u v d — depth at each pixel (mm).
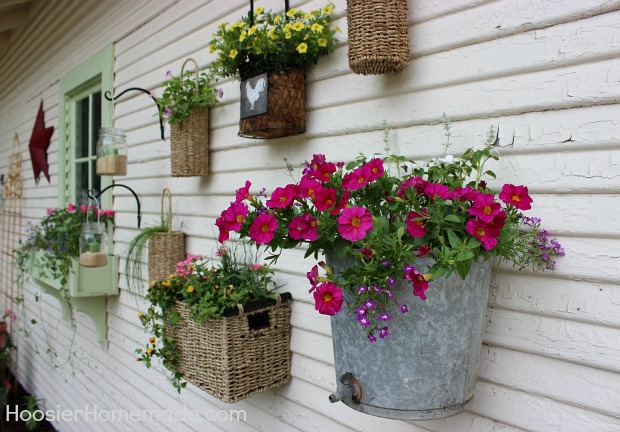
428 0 1374
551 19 1152
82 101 3855
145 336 2834
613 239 1075
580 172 1114
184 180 2412
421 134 1406
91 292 3006
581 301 1118
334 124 1639
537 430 1189
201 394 2373
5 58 5629
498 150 1244
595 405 1100
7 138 5793
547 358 1178
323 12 1654
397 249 1014
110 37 3240
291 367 1850
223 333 1624
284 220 1184
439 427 1386
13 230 5398
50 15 4211
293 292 1831
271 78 1621
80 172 3826
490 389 1274
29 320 5129
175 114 2088
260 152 1943
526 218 1133
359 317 1046
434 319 1063
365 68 1372
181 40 2482
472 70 1291
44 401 4637
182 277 1892
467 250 979
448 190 1048
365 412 1152
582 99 1107
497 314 1258
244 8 2064
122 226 3070
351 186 1108
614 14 1065
